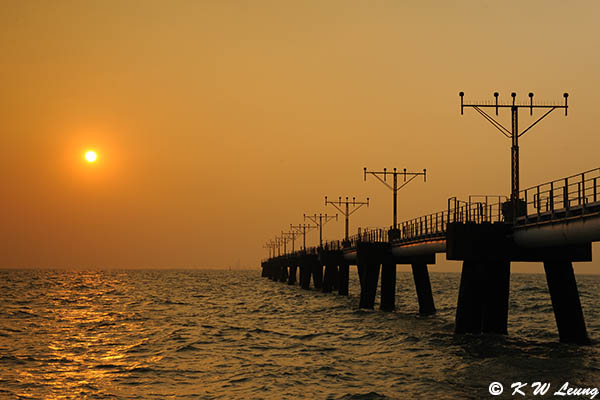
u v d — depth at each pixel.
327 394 33.50
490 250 49.41
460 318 51.09
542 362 40.47
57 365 42.91
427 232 65.31
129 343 53.75
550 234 42.81
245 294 144.75
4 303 105.69
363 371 39.59
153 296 135.25
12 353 47.69
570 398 31.31
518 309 91.44
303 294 141.00
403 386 34.78
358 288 196.88
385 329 62.47
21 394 34.38
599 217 36.44
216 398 33.12
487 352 44.59
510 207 50.97
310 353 47.50
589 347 46.59
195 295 140.88
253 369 40.97
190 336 58.38
